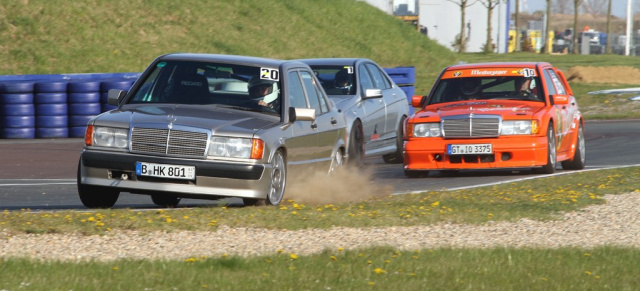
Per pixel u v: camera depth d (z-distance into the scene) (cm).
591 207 3569
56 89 7300
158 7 13212
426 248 2683
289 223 2952
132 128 3266
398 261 2453
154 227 2795
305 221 2989
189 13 13475
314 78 4028
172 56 3734
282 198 3528
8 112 7225
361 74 5394
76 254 2464
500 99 5128
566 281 2309
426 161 4888
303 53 14075
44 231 2681
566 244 2861
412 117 4972
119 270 2227
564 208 3488
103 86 7444
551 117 4891
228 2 14375
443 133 4841
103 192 3388
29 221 2761
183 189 3206
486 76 5272
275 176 3403
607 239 2953
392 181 4831
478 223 3141
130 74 8769
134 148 3253
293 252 2592
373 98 5197
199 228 2828
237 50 13200
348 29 15375
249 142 3259
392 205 3525
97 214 2927
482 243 2833
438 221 3138
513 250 2650
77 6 12156
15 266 2219
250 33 13838
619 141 7031
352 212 3225
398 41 15875
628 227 3159
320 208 3294
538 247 2761
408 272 2348
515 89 5169
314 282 2191
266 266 2345
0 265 2225
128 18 12575
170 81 3622
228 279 2184
